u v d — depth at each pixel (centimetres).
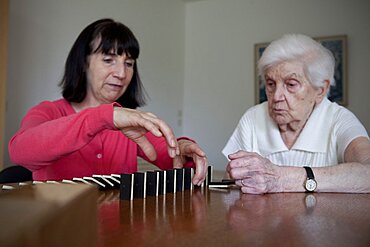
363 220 42
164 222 39
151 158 72
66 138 60
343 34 288
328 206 53
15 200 18
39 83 202
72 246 18
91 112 61
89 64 105
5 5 159
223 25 341
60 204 18
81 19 231
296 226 38
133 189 57
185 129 356
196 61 354
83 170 99
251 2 328
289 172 73
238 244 30
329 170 73
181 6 354
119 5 267
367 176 71
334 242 32
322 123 102
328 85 100
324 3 296
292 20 309
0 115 158
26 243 15
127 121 60
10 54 186
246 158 71
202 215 44
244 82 329
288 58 95
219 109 340
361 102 278
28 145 63
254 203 56
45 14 206
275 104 99
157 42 314
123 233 34
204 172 77
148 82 302
